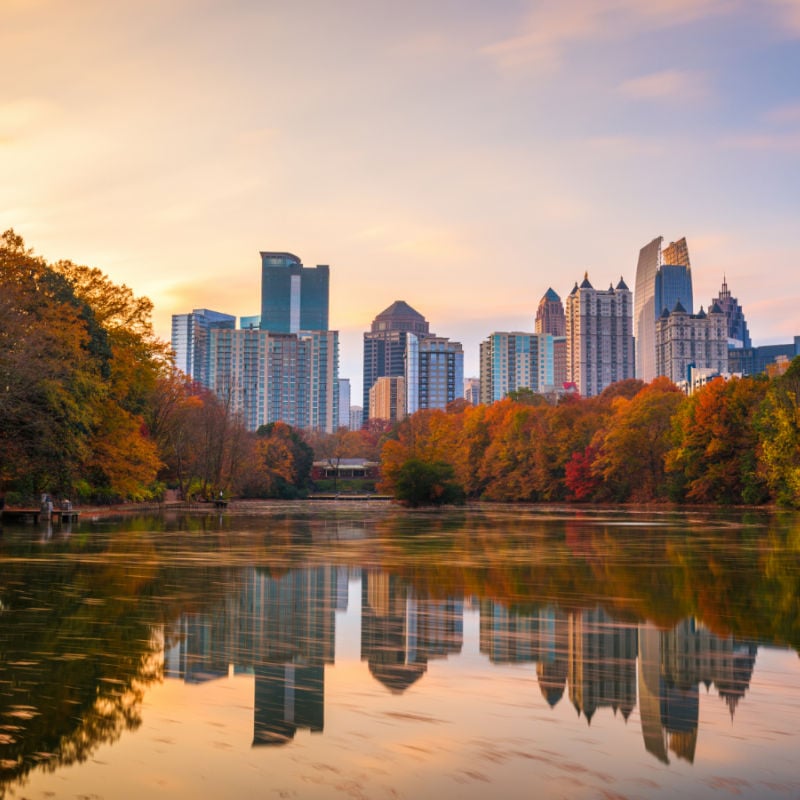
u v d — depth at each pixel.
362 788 8.84
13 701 11.95
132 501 88.19
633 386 182.88
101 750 9.93
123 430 67.75
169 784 8.93
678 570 29.75
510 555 35.81
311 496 155.50
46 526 53.28
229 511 86.88
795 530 53.44
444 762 9.60
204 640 16.50
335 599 22.23
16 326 45.78
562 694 12.62
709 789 8.88
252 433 152.88
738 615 19.98
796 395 80.50
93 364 57.59
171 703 11.94
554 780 9.09
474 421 142.12
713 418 92.94
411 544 42.03
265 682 13.20
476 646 16.19
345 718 11.27
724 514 77.44
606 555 35.72
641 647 16.23
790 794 8.79
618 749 10.10
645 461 110.12
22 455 49.25
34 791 8.74
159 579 26.17
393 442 124.25
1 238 53.53
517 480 128.50
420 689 12.88
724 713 11.66
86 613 19.55
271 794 8.65
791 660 15.09
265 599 22.08
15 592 22.95
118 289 71.50
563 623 18.86
